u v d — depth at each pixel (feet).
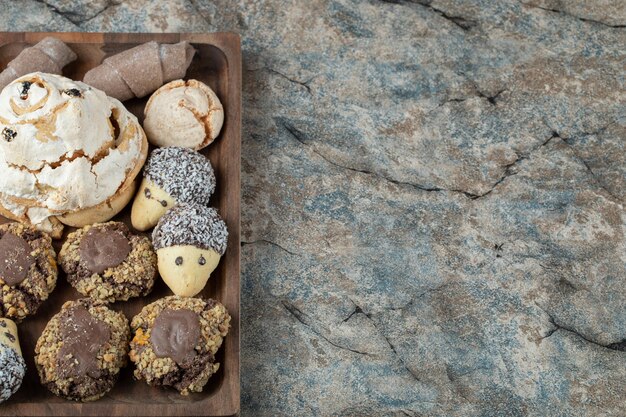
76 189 1.85
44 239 1.87
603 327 2.02
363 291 2.01
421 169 2.10
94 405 1.78
